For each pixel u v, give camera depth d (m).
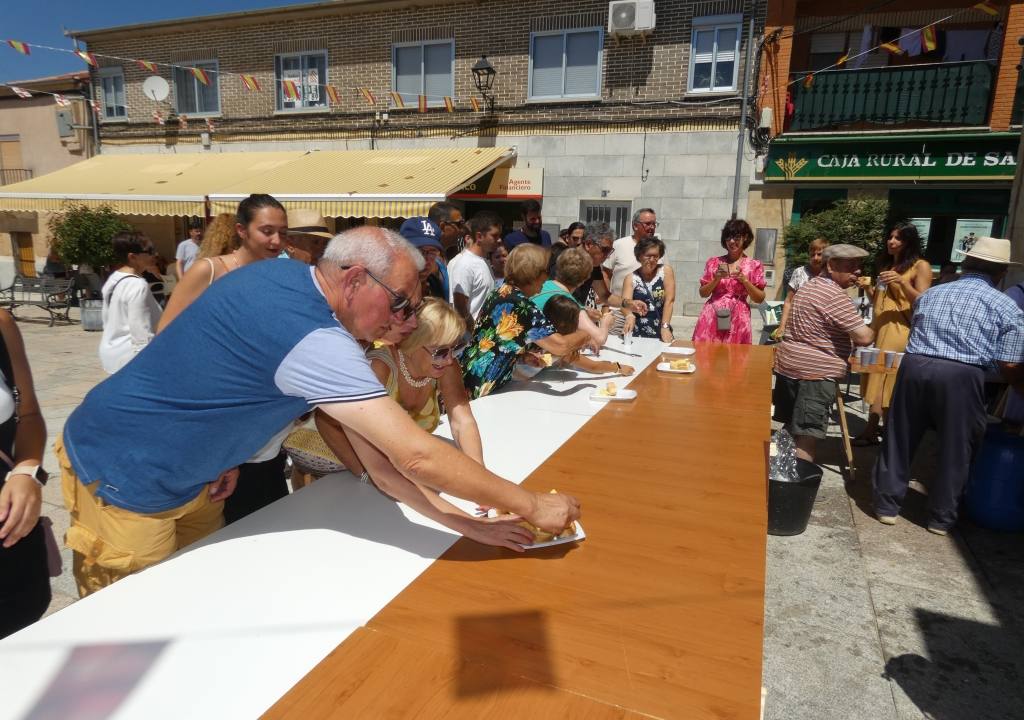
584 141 11.70
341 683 0.98
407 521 1.58
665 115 11.17
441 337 1.84
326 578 1.30
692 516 1.62
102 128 15.43
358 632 1.12
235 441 1.38
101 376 7.02
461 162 11.41
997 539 3.54
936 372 3.42
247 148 14.11
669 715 0.92
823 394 3.92
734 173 11.03
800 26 11.17
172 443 1.35
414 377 1.94
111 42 14.76
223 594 1.24
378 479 1.56
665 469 1.95
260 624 1.14
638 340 4.61
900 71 10.19
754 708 0.94
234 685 0.98
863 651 2.57
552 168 11.95
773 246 11.05
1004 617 2.81
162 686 0.97
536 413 2.59
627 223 11.78
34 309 13.45
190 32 14.01
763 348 4.38
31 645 1.06
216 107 14.40
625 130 11.44
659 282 4.97
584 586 1.28
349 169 11.93
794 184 10.83
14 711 0.91
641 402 2.79
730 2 10.49
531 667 1.03
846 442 4.36
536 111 11.85
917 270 4.69
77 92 15.34
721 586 1.29
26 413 1.57
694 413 2.62
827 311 3.81
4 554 1.55
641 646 1.09
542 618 1.17
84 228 11.66
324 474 2.08
